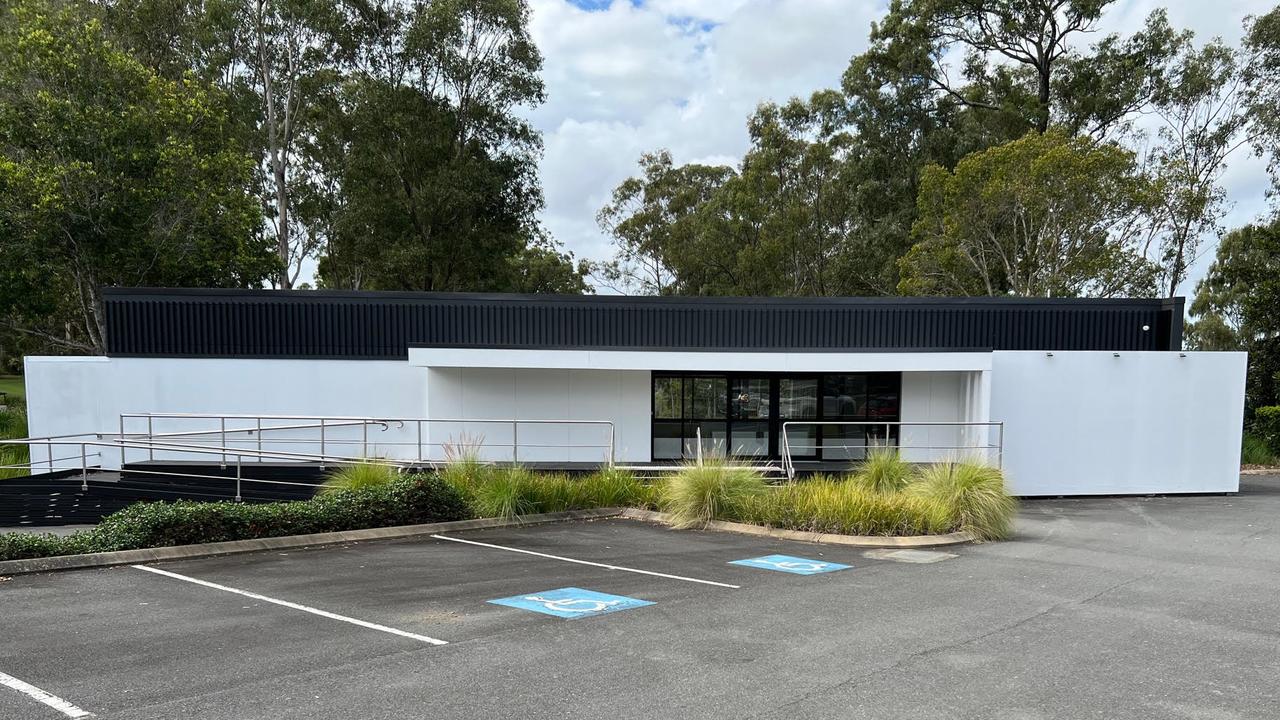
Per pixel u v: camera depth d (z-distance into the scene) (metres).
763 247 34.66
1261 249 28.36
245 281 26.59
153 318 15.74
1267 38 31.64
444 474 12.04
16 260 21.16
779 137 37.47
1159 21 32.94
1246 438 24.42
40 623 5.93
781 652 5.39
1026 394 16.09
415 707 4.31
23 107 21.41
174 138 23.33
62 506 11.33
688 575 8.02
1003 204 25.53
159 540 8.56
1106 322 16.81
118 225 21.97
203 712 4.20
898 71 35.44
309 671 4.89
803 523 10.73
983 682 4.81
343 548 9.25
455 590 7.19
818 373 16.77
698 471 11.73
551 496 11.86
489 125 32.09
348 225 30.39
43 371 15.45
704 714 4.25
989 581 7.91
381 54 31.06
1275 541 11.01
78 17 23.84
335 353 16.03
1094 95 33.59
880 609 6.65
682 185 45.50
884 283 34.88
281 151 32.97
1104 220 25.00
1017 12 34.81
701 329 16.36
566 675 4.87
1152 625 6.23
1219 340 32.88
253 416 13.84
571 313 16.27
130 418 15.58
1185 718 4.27
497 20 31.08
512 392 16.20
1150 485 16.34
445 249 31.00
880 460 12.70
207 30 29.17
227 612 6.30
